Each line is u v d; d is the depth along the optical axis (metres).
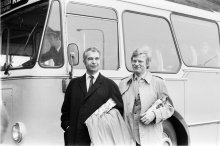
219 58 8.64
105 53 6.47
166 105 4.93
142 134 4.91
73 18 6.15
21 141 5.68
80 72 6.06
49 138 5.70
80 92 4.88
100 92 4.84
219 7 10.96
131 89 5.05
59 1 6.05
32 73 5.70
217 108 8.29
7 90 6.13
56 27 5.98
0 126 5.82
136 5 7.10
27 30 6.22
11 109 6.00
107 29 6.57
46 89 5.72
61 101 5.84
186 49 7.91
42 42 5.85
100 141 4.69
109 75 6.42
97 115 4.76
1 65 6.48
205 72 8.08
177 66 7.60
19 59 6.13
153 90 4.96
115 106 4.89
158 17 7.48
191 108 7.70
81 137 4.79
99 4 6.48
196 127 7.77
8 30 6.64
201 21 8.41
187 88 7.66
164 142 7.21
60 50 5.94
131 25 6.95
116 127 4.79
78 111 4.84
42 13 6.06
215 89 8.27
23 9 6.46
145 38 7.16
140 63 4.96
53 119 5.75
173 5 7.89
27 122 5.65
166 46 7.52
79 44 6.19
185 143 7.47
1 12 6.93
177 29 7.86
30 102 5.65
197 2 9.81
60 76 5.85
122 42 6.70
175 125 7.50
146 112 4.82
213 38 8.65
